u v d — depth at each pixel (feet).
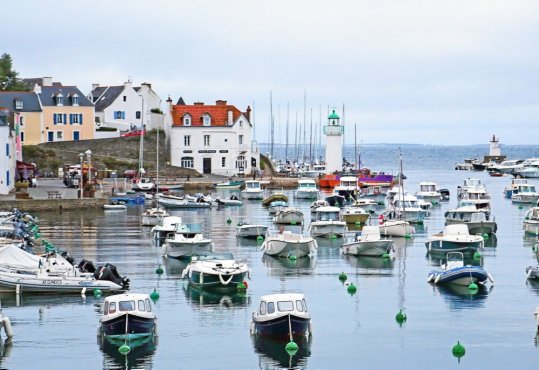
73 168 423.23
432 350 142.82
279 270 209.05
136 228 287.28
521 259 226.38
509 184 533.55
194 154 497.87
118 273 191.72
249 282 193.77
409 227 272.31
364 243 229.45
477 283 189.16
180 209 367.04
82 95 503.20
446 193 439.22
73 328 153.48
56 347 143.02
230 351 141.59
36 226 270.87
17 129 404.36
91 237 263.29
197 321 159.22
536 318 154.30
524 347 144.15
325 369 133.59
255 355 139.64
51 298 174.29
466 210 298.97
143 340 147.43
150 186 411.54
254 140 534.78
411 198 341.21
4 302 170.91
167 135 505.25
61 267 181.78
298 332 146.20
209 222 314.55
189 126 496.23
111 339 146.72
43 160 460.96
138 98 540.52
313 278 198.80
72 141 482.69
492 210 372.99
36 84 535.60
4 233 237.45
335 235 271.49
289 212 309.42
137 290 183.62
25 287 176.24
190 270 188.34
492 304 172.14
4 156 348.79
